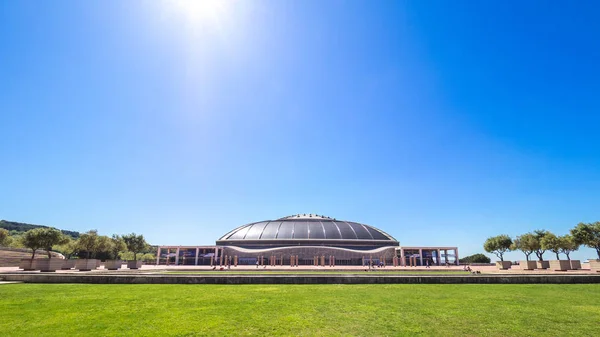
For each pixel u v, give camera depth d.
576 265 56.72
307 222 120.75
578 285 24.00
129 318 13.06
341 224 121.56
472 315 13.94
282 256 100.56
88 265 54.75
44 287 21.91
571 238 62.16
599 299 17.91
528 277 25.34
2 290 20.45
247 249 105.19
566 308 15.50
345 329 11.77
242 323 12.41
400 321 12.93
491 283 24.88
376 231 122.81
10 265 73.19
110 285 23.11
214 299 17.27
